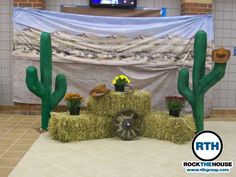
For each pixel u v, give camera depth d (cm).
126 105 423
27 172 308
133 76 550
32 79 434
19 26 530
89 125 414
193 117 438
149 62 546
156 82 555
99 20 538
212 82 420
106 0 549
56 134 406
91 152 369
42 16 530
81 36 537
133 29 539
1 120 509
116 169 320
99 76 550
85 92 553
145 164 335
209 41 548
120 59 545
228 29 585
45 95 445
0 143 394
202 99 436
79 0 563
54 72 544
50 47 446
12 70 562
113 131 429
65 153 364
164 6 575
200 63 429
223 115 591
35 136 426
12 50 556
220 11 581
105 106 422
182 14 565
